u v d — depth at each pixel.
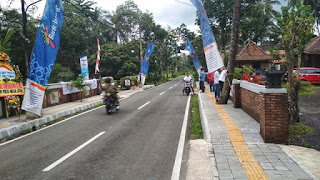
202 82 18.45
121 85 27.33
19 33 20.86
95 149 6.01
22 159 5.50
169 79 57.59
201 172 4.52
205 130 6.88
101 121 9.51
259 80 9.17
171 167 4.81
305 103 11.63
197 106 12.74
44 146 6.45
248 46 31.39
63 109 11.95
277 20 7.52
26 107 9.44
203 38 10.33
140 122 9.07
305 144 5.67
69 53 31.44
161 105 13.45
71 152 5.84
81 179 4.35
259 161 4.64
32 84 9.53
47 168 4.89
